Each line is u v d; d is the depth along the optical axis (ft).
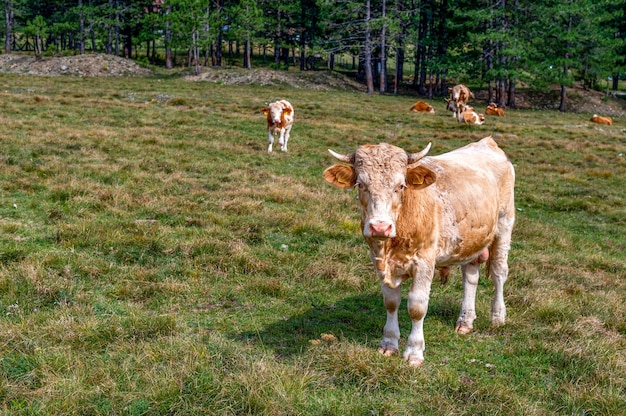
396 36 173.47
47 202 34.50
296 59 251.19
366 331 20.57
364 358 16.81
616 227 40.88
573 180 54.75
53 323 18.63
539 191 50.21
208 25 185.68
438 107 134.41
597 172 58.29
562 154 68.33
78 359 16.30
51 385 14.90
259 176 46.44
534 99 177.78
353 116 91.91
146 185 40.32
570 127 99.45
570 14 160.66
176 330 19.29
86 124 64.44
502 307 21.57
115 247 27.43
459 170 19.34
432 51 191.11
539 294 24.40
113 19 204.85
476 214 18.76
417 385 16.08
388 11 178.81
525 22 162.91
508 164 22.27
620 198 49.29
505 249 21.49
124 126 65.87
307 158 57.67
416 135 76.84
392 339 18.33
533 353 18.76
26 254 25.45
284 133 60.13
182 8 173.06
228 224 32.55
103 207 34.35
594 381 16.49
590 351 18.16
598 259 31.50
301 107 98.07
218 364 16.16
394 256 16.97
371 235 15.23
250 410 14.12
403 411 14.80
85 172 41.78
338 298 23.90
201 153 53.78
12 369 15.70
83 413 14.08
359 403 15.14
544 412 14.97
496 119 110.63
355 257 28.96
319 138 68.95
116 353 17.12
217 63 204.64
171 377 15.24
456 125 89.35
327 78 174.50
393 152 15.80
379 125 85.61
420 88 180.14
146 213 34.17
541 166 60.29
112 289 22.89
